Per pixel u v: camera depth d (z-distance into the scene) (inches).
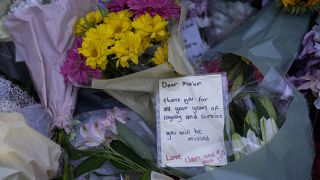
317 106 41.1
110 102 43.4
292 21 45.4
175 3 41.8
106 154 38.3
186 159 37.1
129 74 38.5
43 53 41.8
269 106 38.9
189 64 40.7
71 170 39.1
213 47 47.4
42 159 34.9
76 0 42.1
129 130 38.6
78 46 40.5
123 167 38.2
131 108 40.9
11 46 44.5
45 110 41.4
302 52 43.8
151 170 37.2
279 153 35.6
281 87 39.4
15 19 42.1
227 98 38.4
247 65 42.5
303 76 44.0
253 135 37.5
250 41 44.5
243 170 34.5
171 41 39.8
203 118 37.9
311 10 44.3
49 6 41.7
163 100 38.7
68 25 42.2
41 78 41.5
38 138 35.6
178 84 38.8
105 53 37.8
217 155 36.9
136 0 39.8
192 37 47.9
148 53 39.5
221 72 40.8
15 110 41.6
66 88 41.3
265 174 34.7
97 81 38.1
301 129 37.3
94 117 41.4
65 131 40.1
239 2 50.1
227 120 37.9
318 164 42.9
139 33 38.0
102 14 41.3
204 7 49.5
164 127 38.2
